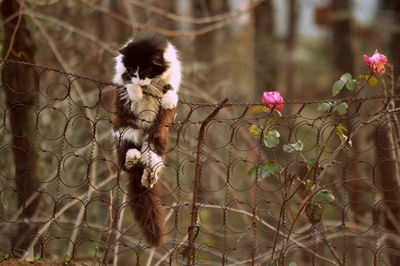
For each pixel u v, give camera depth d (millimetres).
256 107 7926
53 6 14438
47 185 11984
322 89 27500
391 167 10602
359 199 12875
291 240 9938
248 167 14766
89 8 14898
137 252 8633
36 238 10078
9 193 11453
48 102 13406
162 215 8617
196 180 7984
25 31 10969
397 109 7926
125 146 8836
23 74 10523
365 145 14180
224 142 14359
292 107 20625
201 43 19312
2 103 11586
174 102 8617
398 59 14766
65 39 13492
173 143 12320
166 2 17828
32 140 10523
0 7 10984
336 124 8047
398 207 10945
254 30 20344
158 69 8836
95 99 13492
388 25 17188
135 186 8625
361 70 20547
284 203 8039
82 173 13062
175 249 8422
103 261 8477
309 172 8078
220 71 19391
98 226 10469
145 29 14727
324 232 9312
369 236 11375
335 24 18922
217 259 12266
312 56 28828
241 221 14055
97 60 15031
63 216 11867
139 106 8805
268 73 20188
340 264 8836
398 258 10875
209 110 14844
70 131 13133
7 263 8172
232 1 21156
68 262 8422
